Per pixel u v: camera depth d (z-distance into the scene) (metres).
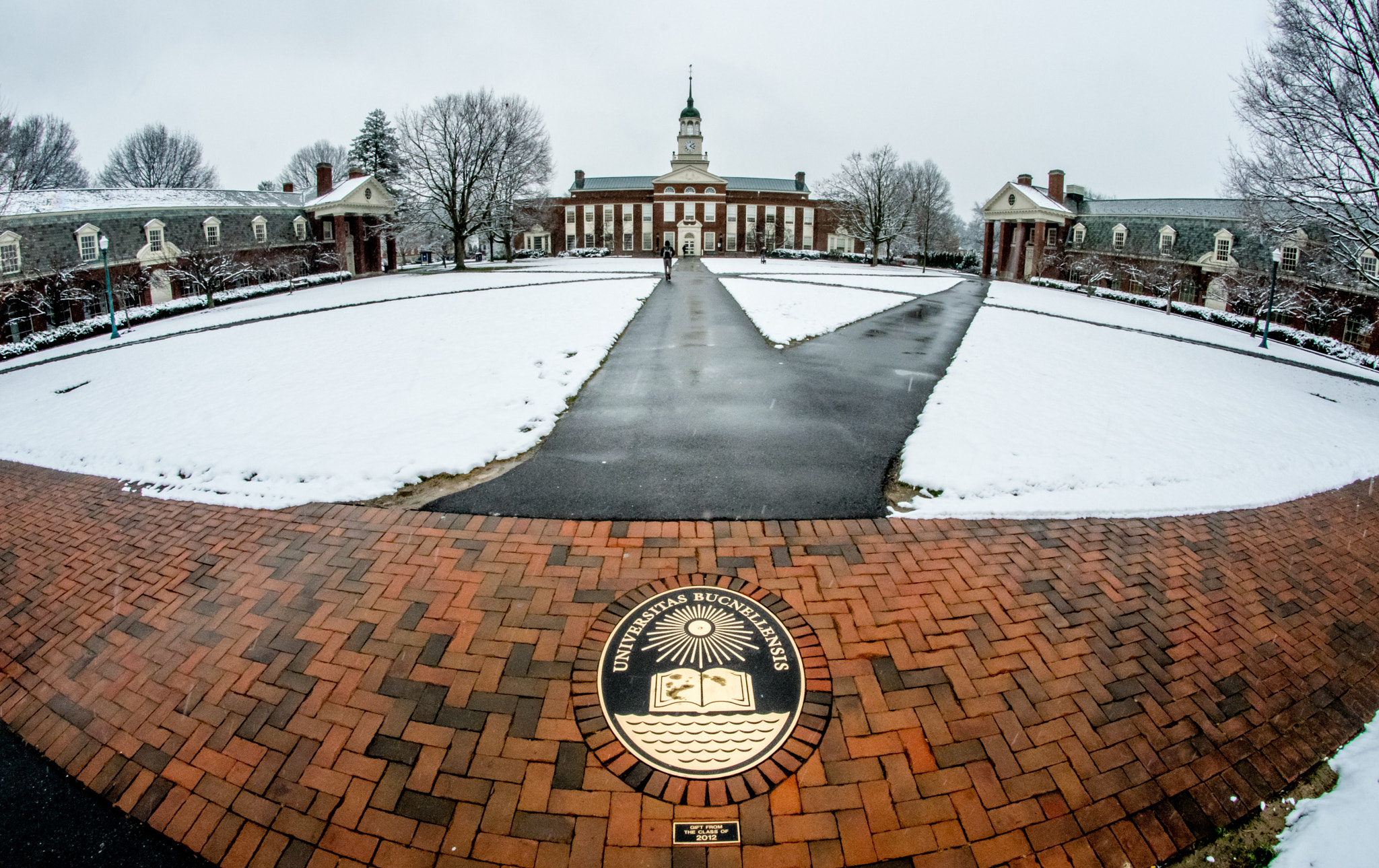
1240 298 29.22
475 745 3.63
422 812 3.28
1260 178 15.63
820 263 56.91
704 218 69.06
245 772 3.56
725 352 13.90
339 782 3.46
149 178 59.88
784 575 5.14
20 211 28.08
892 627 4.57
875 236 56.31
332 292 32.69
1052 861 3.11
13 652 4.65
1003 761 3.57
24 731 3.95
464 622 4.61
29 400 12.30
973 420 8.90
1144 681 4.20
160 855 3.18
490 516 6.09
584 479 6.95
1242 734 3.88
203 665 4.33
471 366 12.00
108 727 3.92
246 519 6.18
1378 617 5.13
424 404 9.59
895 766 3.51
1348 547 6.18
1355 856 3.15
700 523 5.96
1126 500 6.64
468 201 47.50
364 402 9.80
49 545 6.02
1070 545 5.73
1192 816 3.36
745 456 7.66
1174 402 10.77
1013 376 11.77
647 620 4.60
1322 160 14.55
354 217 45.34
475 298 25.11
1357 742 3.91
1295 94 14.55
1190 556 5.73
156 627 4.74
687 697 3.93
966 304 25.14
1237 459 8.08
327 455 7.58
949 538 5.76
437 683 4.07
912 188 62.22
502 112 46.41
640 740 3.64
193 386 11.78
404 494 6.61
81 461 8.12
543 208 55.38
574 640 4.41
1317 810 3.42
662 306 21.81
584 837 3.14
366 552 5.52
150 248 33.50
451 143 44.44
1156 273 37.75
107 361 16.08
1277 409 11.21
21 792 3.53
